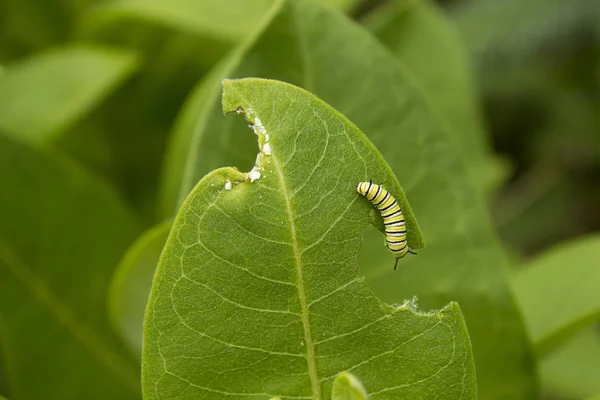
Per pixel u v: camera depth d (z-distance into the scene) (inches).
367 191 12.8
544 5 29.9
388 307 13.0
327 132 12.8
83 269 15.9
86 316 15.8
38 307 15.7
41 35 20.5
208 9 17.6
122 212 16.1
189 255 12.7
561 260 16.6
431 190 14.9
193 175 14.4
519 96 32.2
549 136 32.7
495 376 15.0
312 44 14.7
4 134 15.6
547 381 20.7
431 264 14.8
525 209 32.5
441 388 13.1
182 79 19.4
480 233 14.8
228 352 12.9
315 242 12.8
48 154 15.8
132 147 19.7
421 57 18.2
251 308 12.9
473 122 18.2
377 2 30.0
